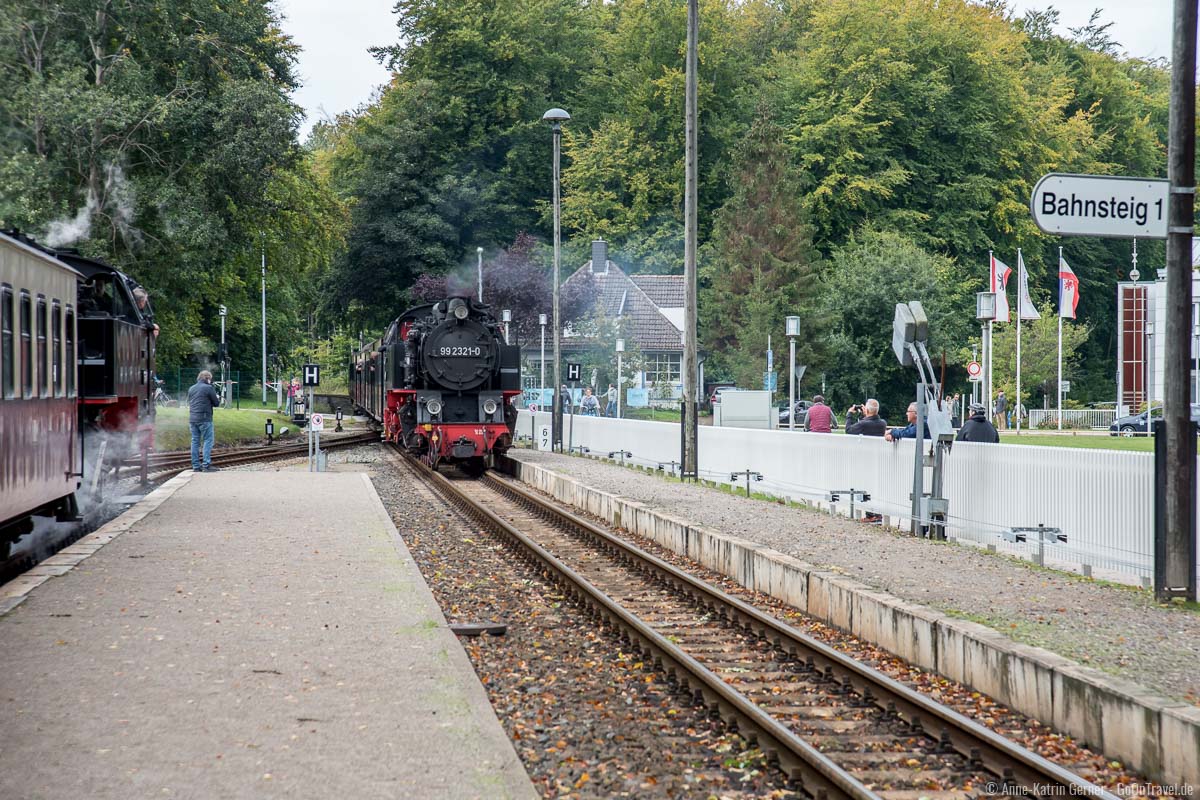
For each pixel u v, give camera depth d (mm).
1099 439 50500
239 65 48031
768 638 12352
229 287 63562
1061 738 9086
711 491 26281
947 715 8852
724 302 80750
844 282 76938
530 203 97000
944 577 14477
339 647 10750
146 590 13477
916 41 89625
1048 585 14016
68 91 41750
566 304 71375
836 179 85812
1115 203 13609
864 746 8781
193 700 8922
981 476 17875
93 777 7195
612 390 57156
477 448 35281
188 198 45688
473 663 11297
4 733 8062
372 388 53188
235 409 74062
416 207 90250
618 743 8812
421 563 17672
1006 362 74312
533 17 95375
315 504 22844
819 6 103125
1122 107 100312
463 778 7266
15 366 15266
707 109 93250
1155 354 70562
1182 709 8094
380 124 94500
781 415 67438
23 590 13383
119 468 26531
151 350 28969
